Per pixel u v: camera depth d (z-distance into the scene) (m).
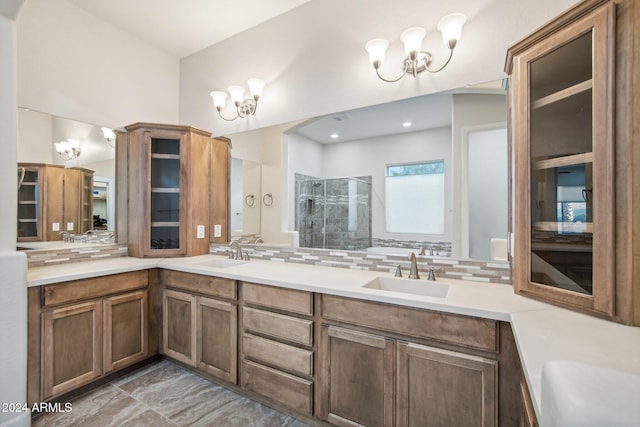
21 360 1.62
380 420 1.44
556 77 1.31
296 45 2.42
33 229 2.17
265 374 1.79
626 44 1.00
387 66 2.02
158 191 2.66
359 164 2.34
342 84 2.20
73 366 1.88
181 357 2.22
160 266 2.36
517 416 1.16
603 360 0.79
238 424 1.69
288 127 2.47
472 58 1.75
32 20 2.17
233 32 2.75
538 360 0.79
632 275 1.01
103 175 2.57
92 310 1.99
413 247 2.06
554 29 1.21
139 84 2.84
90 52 2.49
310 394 1.63
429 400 1.32
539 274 1.35
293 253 2.43
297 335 1.68
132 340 2.22
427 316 1.33
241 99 2.59
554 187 1.32
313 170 2.48
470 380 1.24
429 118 2.00
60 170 2.31
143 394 1.97
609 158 1.04
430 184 2.00
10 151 1.62
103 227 2.56
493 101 1.72
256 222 2.63
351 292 1.50
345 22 2.18
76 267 2.14
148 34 2.78
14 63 1.62
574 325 1.04
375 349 1.45
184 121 3.16
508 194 1.68
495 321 1.19
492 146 1.73
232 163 2.78
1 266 1.56
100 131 2.56
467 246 1.81
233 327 1.94
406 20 1.94
